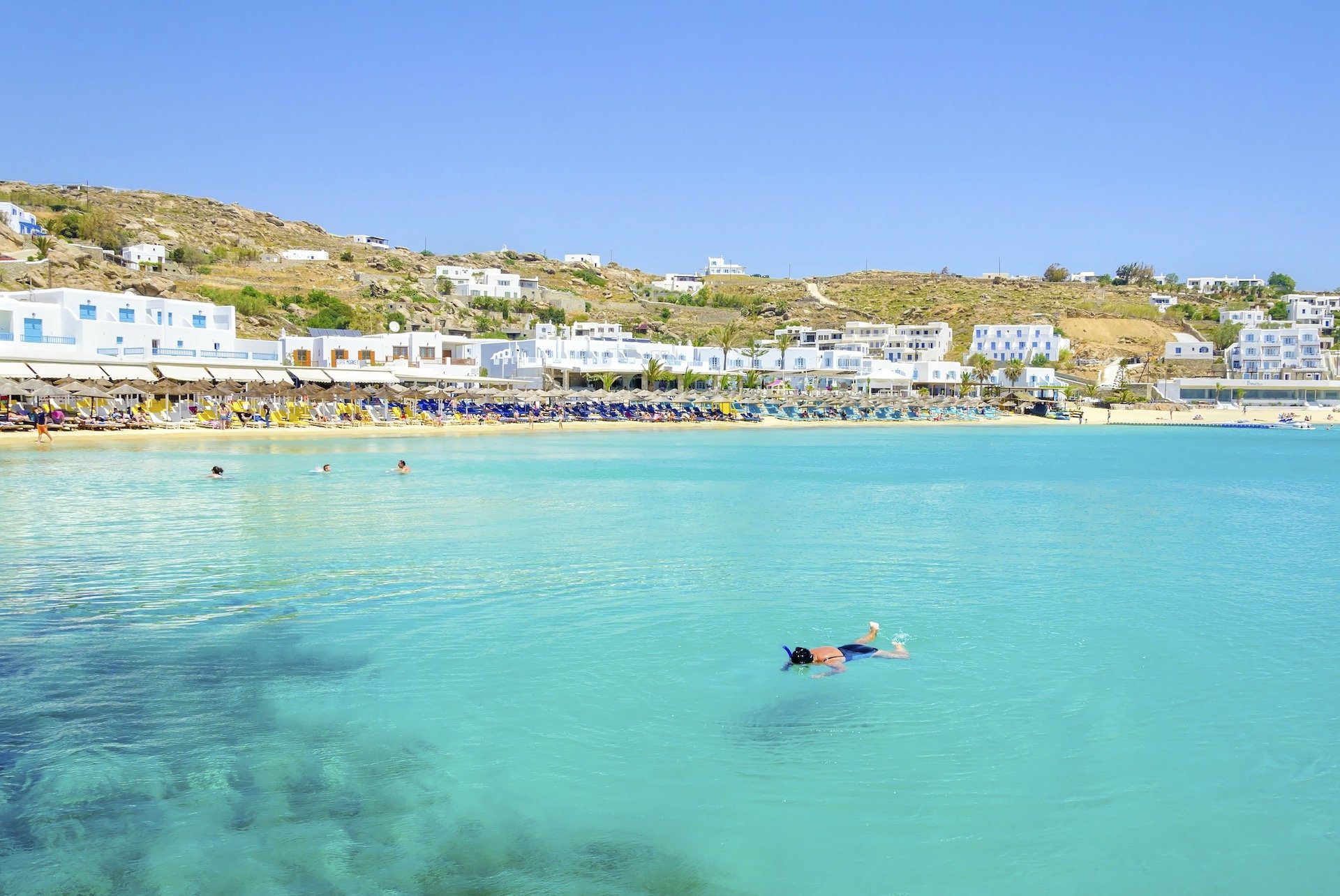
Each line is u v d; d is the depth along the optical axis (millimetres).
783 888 9977
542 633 18594
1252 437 107812
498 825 11109
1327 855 10688
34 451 54469
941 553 27625
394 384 83250
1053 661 17078
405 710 14523
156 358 71188
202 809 11383
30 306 71688
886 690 15500
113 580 22781
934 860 10539
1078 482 50531
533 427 91625
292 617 19641
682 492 42750
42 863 10180
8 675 15867
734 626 19219
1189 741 13531
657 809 11523
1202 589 22984
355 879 9992
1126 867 10414
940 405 135125
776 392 121375
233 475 45312
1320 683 15953
